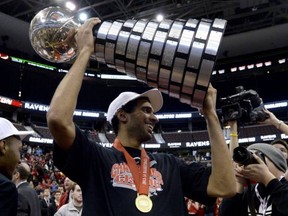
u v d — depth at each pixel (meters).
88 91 23.42
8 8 19.03
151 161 1.52
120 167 1.44
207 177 1.50
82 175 1.38
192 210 5.44
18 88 20.88
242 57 21.48
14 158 2.01
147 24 1.29
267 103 20.61
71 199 3.73
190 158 19.39
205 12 18.00
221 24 1.25
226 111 1.82
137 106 1.57
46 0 17.02
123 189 1.38
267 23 20.14
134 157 1.52
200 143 21.02
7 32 19.22
